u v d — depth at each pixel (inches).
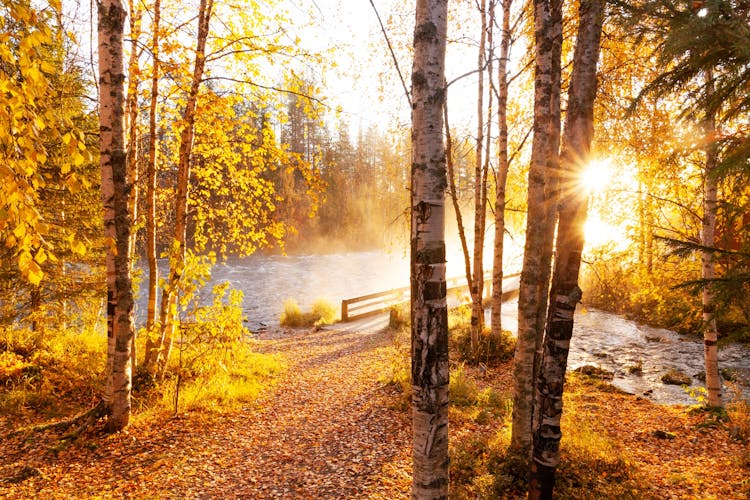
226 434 259.0
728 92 135.6
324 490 203.3
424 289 129.6
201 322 298.8
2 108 100.8
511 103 410.0
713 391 322.7
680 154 171.3
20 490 183.8
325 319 664.4
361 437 262.8
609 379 428.1
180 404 292.8
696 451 251.9
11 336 354.0
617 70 279.9
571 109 159.8
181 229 318.7
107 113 221.3
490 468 210.4
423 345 130.2
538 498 165.0
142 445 232.5
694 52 127.1
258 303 827.4
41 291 354.6
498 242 426.9
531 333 216.4
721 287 139.6
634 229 362.9
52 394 292.8
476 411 303.4
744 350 498.0
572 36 273.7
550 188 209.9
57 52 231.8
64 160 275.7
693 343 538.6
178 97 328.2
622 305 684.1
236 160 377.4
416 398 132.6
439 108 127.9
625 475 205.0
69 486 191.2
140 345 400.5
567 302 157.9
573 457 212.5
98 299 399.9
